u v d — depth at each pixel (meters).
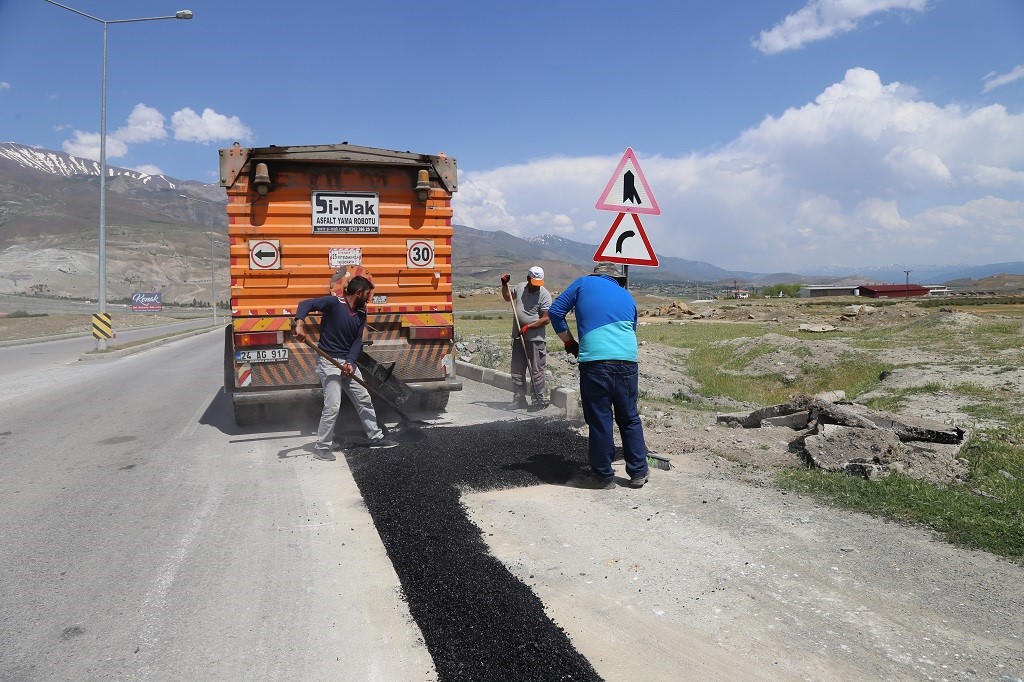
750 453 5.77
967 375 9.89
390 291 7.73
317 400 7.38
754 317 38.50
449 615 3.13
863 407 6.36
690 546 3.85
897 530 3.97
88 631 3.06
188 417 9.02
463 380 12.16
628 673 2.63
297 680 2.64
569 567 3.62
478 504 4.68
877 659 2.67
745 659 2.70
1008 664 2.61
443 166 7.77
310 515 4.62
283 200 7.34
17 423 8.77
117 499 5.14
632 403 4.96
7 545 4.16
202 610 3.25
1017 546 3.62
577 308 5.18
